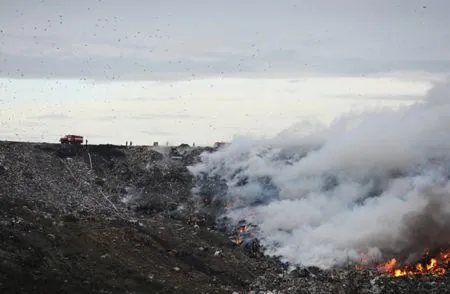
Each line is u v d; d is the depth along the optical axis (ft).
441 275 191.62
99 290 160.76
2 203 196.54
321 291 182.50
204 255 205.67
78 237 189.57
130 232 203.62
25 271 158.30
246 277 197.26
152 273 181.98
